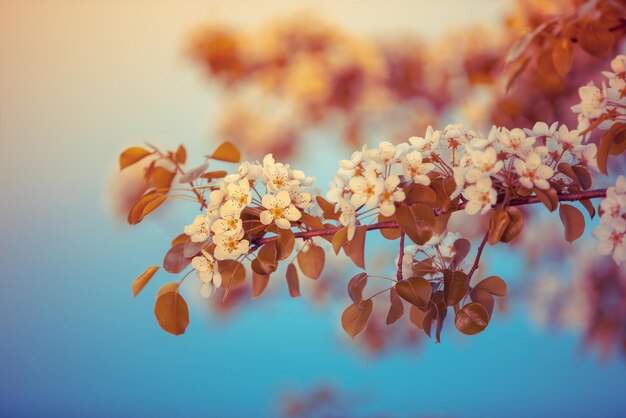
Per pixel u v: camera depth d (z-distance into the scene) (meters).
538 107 1.59
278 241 0.92
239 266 0.94
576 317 2.17
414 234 0.89
